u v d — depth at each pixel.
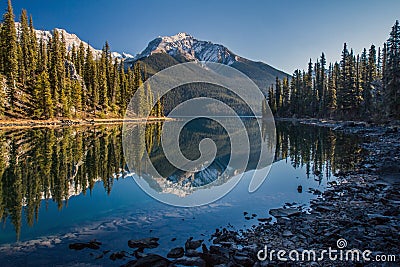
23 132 34.62
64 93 56.12
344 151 21.47
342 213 8.26
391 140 25.14
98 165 15.60
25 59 57.41
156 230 7.18
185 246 6.34
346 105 53.88
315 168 15.67
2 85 46.12
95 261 5.66
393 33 39.94
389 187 10.80
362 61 62.75
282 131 39.41
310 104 75.50
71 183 11.83
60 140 27.52
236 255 5.83
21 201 9.51
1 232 7.03
